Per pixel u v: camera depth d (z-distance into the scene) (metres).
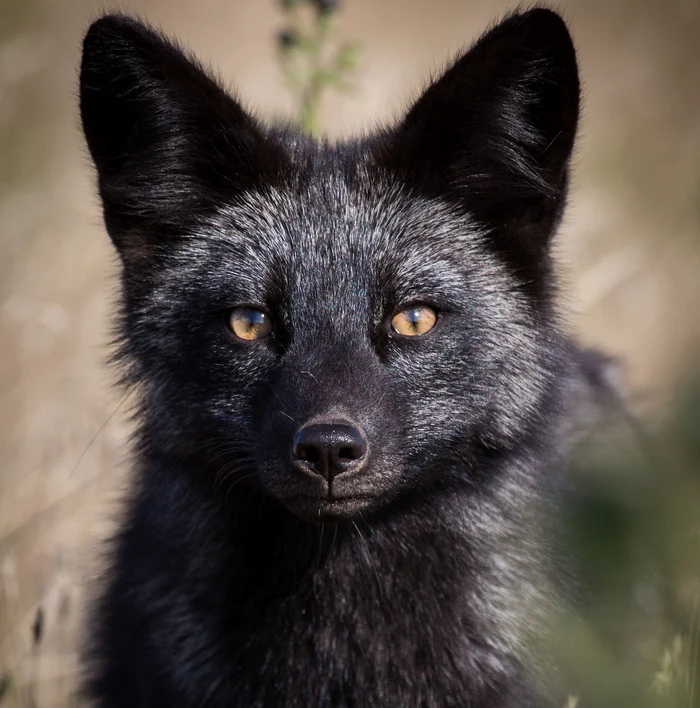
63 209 16.73
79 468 12.48
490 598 8.19
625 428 10.27
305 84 11.66
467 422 7.94
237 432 7.78
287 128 9.55
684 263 16.41
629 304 16.25
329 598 8.11
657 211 18.50
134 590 8.63
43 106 18.95
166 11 22.75
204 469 8.20
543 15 7.90
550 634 8.02
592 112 20.77
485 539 8.25
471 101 8.15
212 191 8.50
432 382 7.84
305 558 8.07
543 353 8.37
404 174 8.40
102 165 8.45
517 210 8.44
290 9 11.76
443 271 8.07
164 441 8.23
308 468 6.98
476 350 8.00
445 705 8.02
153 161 8.40
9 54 18.19
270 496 7.96
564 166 8.31
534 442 8.31
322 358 7.48
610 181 19.34
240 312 7.93
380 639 8.06
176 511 8.39
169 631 8.30
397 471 7.42
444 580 8.17
